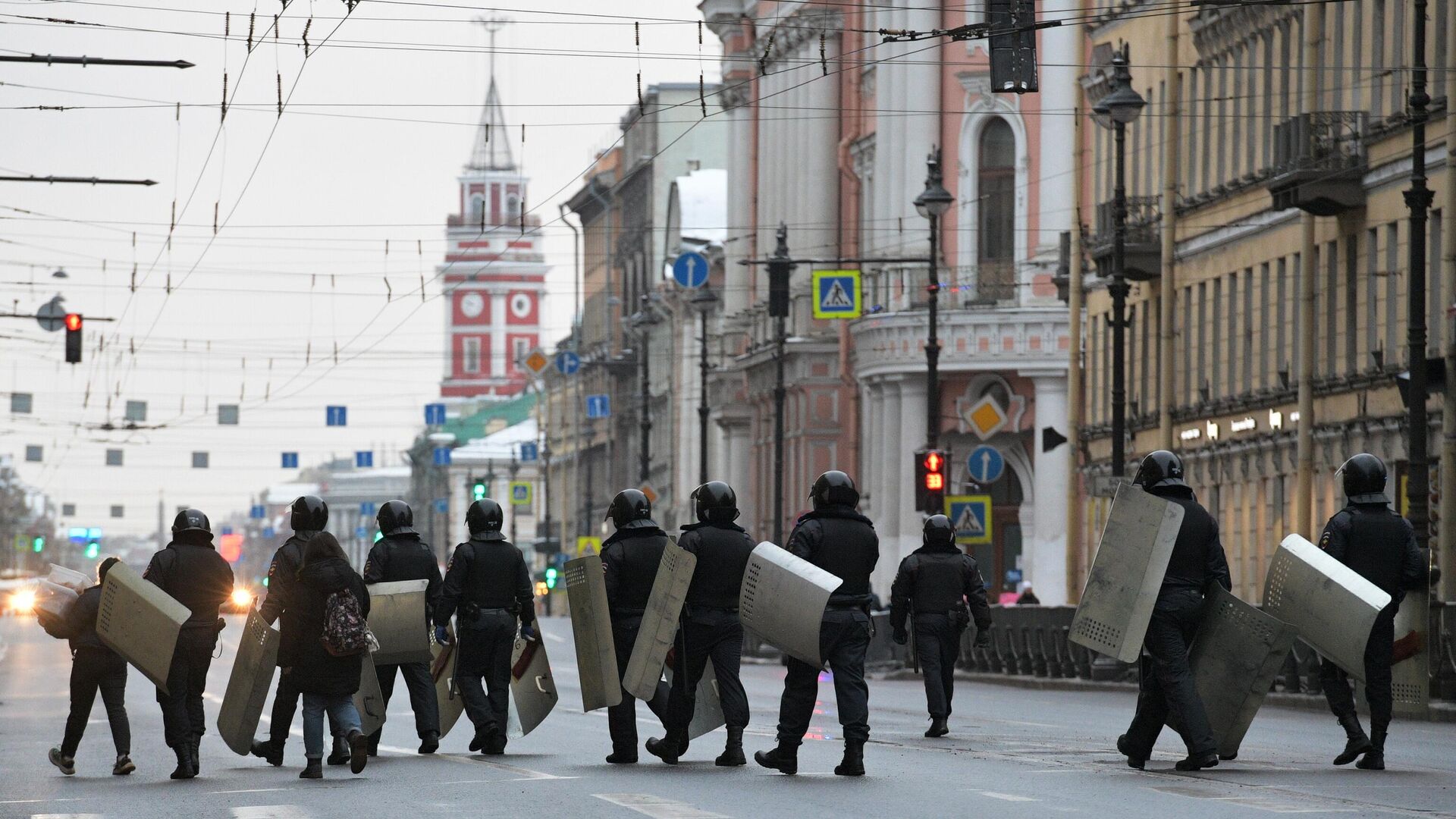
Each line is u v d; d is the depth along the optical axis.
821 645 41.12
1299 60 107.12
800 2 182.12
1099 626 40.38
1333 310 102.50
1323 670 42.53
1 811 38.22
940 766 43.69
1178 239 123.00
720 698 44.00
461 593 48.81
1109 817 33.41
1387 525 42.38
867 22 171.12
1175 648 40.75
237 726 44.81
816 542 41.44
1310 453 103.81
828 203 180.25
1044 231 147.88
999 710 71.50
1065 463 146.62
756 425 196.12
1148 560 40.19
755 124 199.12
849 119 177.62
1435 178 91.44
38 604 46.69
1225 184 115.75
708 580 43.72
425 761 47.62
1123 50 94.94
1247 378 114.06
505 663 49.38
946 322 147.00
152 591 44.22
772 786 39.69
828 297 134.38
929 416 107.62
